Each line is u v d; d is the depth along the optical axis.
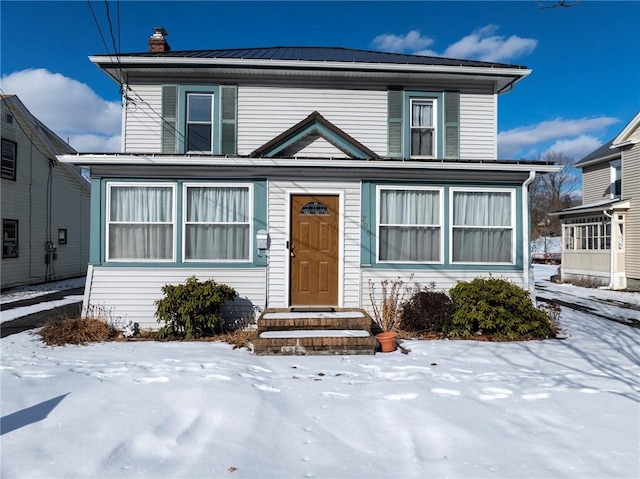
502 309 7.69
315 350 6.61
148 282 8.37
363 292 8.61
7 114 14.82
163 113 9.85
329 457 3.46
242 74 10.00
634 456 3.45
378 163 8.34
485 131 10.34
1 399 4.45
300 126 8.94
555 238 45.69
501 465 3.31
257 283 8.48
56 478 3.03
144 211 8.48
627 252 16.41
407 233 8.80
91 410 4.20
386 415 4.26
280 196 8.56
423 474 3.19
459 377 5.52
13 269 15.20
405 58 11.38
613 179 18.78
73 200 19.42
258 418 4.12
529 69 9.95
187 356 6.37
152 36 11.41
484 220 8.91
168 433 3.75
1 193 14.59
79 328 7.57
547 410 4.40
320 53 11.73
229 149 9.90
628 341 7.66
